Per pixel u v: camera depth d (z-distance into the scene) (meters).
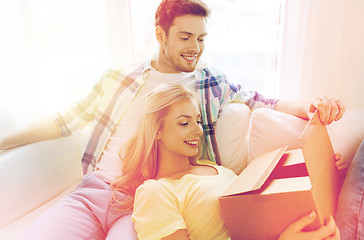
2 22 1.79
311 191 0.69
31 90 1.87
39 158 1.26
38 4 1.79
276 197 0.73
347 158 1.12
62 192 1.37
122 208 1.05
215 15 1.67
